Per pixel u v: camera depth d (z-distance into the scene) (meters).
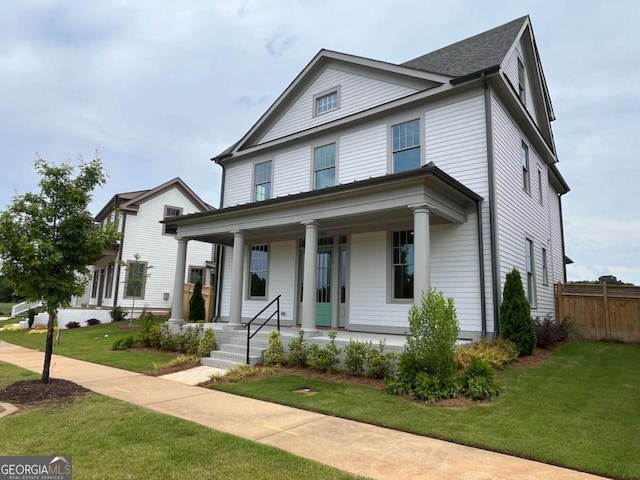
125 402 5.67
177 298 12.30
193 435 4.26
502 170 9.91
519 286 8.88
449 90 10.09
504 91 10.11
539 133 12.83
